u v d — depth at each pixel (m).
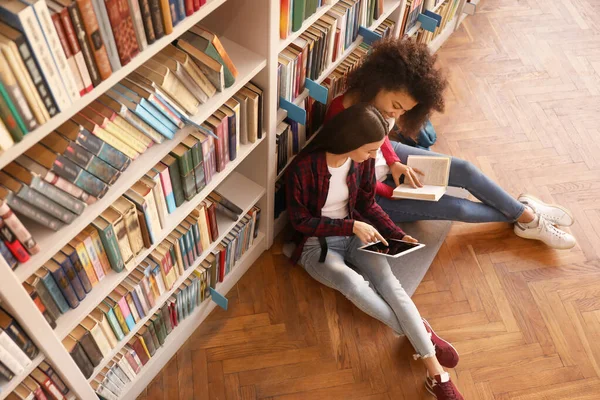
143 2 1.15
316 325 2.32
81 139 1.21
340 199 2.20
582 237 2.63
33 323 1.27
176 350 2.22
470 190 2.51
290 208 2.15
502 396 2.19
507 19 3.60
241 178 2.17
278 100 1.96
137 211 1.51
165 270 1.79
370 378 2.21
